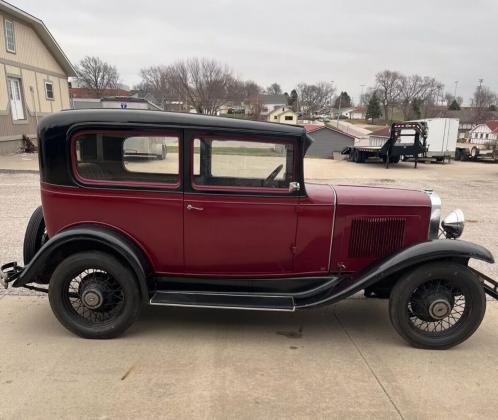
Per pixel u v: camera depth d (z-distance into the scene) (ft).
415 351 12.10
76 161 11.87
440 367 11.31
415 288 11.92
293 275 12.77
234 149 11.77
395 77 297.74
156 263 12.53
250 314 14.15
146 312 14.06
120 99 109.81
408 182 52.95
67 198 12.01
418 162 88.84
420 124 73.51
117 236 11.86
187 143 11.68
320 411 9.47
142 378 10.48
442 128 85.76
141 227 12.13
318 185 13.82
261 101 276.21
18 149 64.39
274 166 11.94
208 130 11.63
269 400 9.79
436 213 12.89
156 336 12.53
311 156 114.73
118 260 11.90
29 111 67.62
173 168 11.85
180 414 9.27
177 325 13.24
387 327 13.53
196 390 10.07
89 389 10.02
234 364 11.19
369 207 12.51
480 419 9.36
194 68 185.78
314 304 11.96
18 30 63.98
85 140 11.73
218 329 13.07
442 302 11.89
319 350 12.03
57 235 11.74
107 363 11.07
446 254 11.56
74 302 13.17
